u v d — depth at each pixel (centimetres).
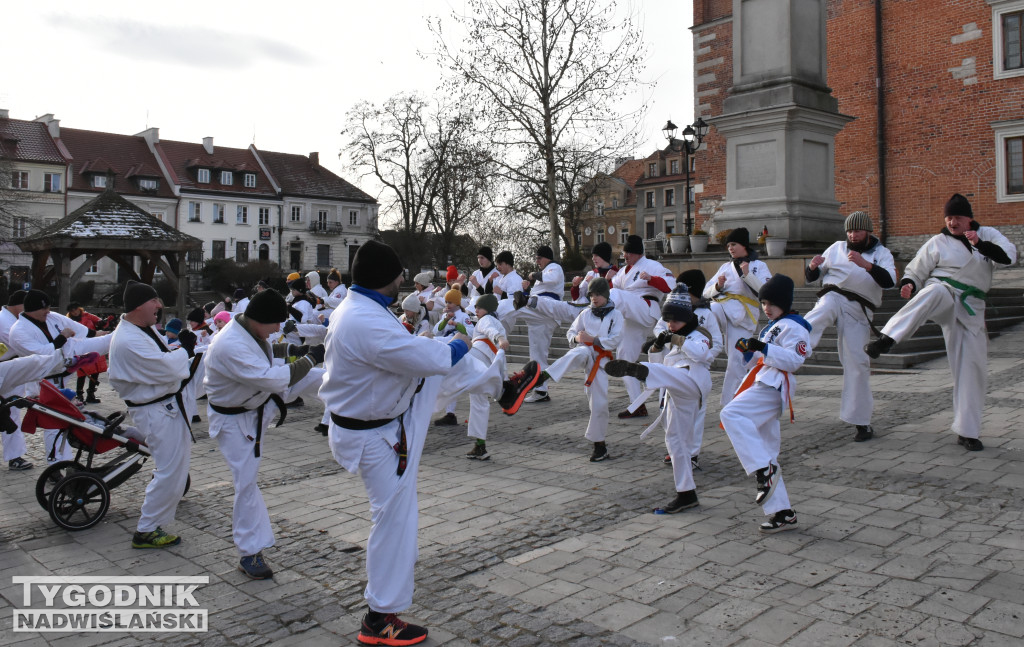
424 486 646
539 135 2941
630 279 874
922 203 2361
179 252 2272
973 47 2255
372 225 7106
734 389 802
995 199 2217
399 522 366
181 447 525
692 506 548
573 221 3117
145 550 520
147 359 506
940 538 459
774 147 1403
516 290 1161
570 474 668
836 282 739
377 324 357
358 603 416
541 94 2858
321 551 501
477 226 4438
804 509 530
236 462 461
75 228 2088
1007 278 2016
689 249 1667
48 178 5550
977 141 2250
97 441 588
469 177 3098
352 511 589
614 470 675
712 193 2808
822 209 1441
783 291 521
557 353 1527
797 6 1390
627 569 437
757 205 1427
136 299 511
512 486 635
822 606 374
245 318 459
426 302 1194
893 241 2419
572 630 364
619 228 6719
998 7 2197
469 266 4656
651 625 364
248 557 459
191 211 6147
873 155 2461
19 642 382
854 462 647
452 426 925
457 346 377
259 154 6756
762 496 486
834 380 1098
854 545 456
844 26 2514
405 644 355
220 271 4925
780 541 470
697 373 557
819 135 1444
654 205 6431
